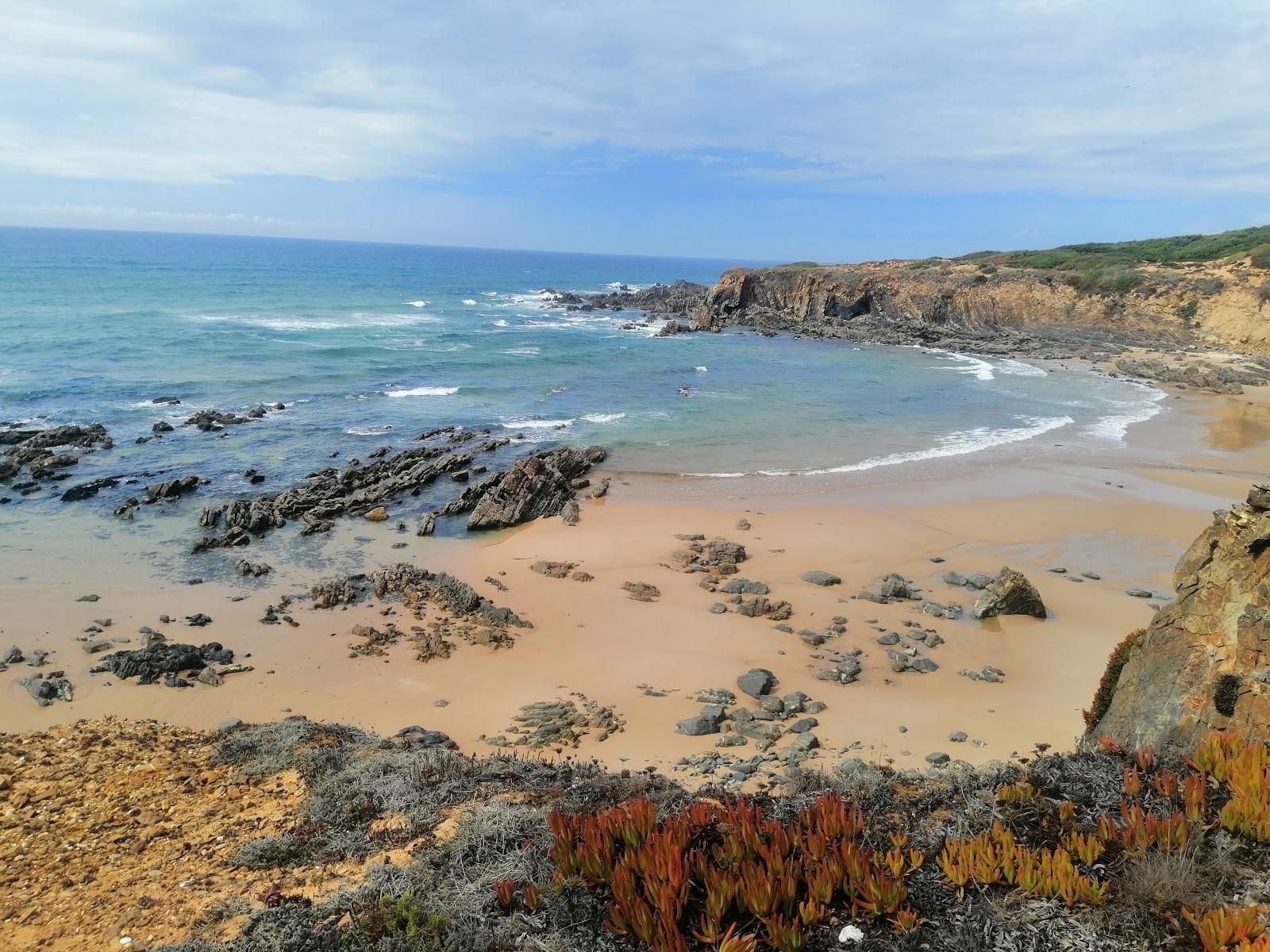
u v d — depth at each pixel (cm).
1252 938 543
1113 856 673
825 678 1739
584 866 698
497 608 2064
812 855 675
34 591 2094
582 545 2564
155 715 1537
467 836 858
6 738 1356
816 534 2669
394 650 1866
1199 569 1146
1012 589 2025
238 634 1922
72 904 834
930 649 1883
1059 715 1555
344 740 1340
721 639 1920
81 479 2992
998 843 693
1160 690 1099
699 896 645
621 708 1608
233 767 1205
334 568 2358
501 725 1545
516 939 659
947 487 3219
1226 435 4162
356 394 4612
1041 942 587
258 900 807
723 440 3962
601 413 4484
